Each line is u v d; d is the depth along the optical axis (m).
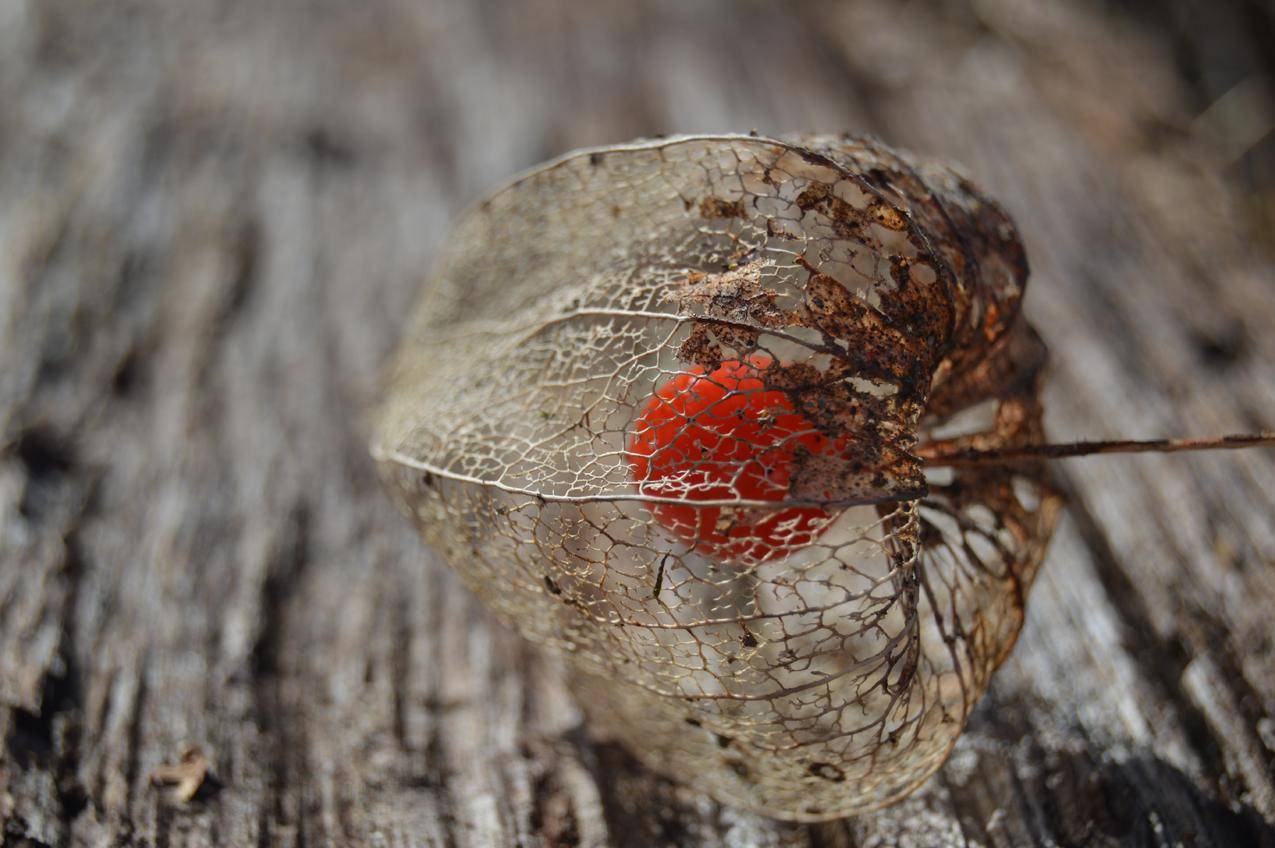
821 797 0.22
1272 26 0.43
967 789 0.23
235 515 0.26
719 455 0.21
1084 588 0.25
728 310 0.22
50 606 0.25
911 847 0.23
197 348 0.28
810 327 0.22
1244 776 0.23
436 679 0.25
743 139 0.22
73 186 0.33
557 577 0.22
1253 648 0.24
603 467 0.22
